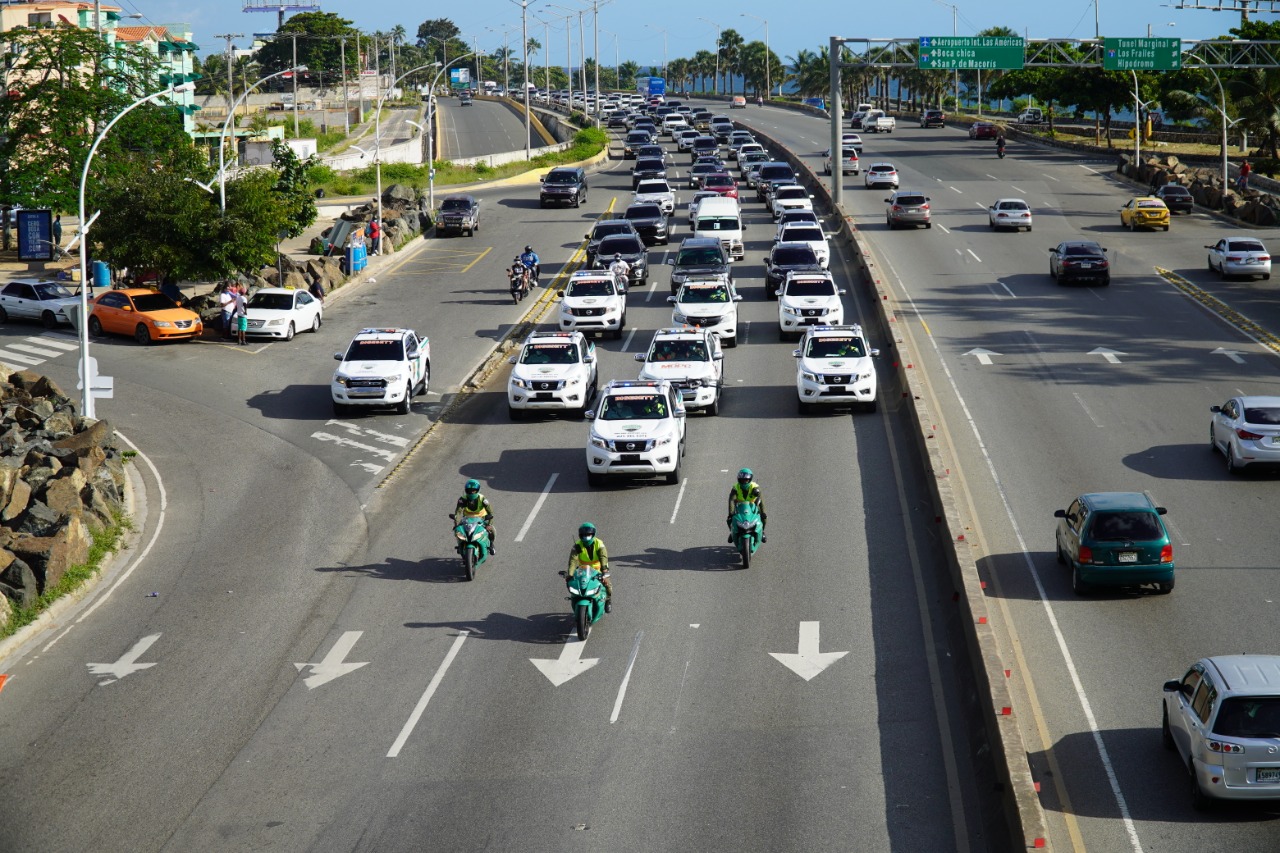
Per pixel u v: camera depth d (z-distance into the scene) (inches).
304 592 948.0
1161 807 616.4
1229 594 876.6
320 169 3592.5
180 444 1369.3
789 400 1471.5
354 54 7844.5
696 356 1421.0
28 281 1959.9
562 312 1815.9
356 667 808.9
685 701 744.3
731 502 975.6
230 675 805.2
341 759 689.0
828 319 1755.7
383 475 1248.8
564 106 7076.8
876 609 873.5
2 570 913.5
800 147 4473.4
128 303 1852.9
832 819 614.2
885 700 739.4
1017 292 2044.8
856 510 1082.7
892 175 3302.2
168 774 679.7
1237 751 586.6
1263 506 1060.5
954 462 1205.7
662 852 589.3
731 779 654.5
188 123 3959.2
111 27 4025.6
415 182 3639.3
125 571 1010.7
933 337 1750.7
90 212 2245.3
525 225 2930.6
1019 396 1443.2
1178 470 1167.0
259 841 610.5
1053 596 888.3
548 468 1253.1
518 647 829.8
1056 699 733.9
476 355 1754.4
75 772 685.3
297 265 2155.5
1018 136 4621.1
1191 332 1744.6
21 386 1375.5
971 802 627.8
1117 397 1429.6
